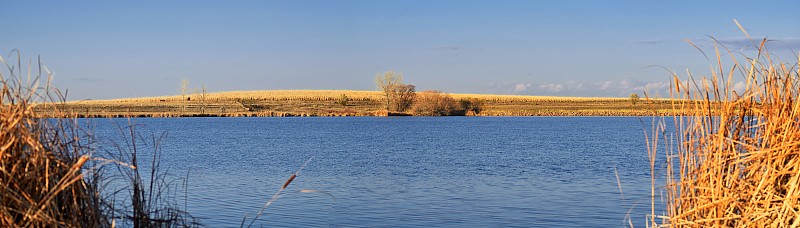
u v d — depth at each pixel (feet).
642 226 57.93
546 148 174.91
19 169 26.30
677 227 30.04
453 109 515.91
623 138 224.53
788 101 28.53
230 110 515.50
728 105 29.45
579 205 69.36
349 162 132.67
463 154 154.71
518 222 61.11
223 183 89.56
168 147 177.58
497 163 126.93
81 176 26.58
